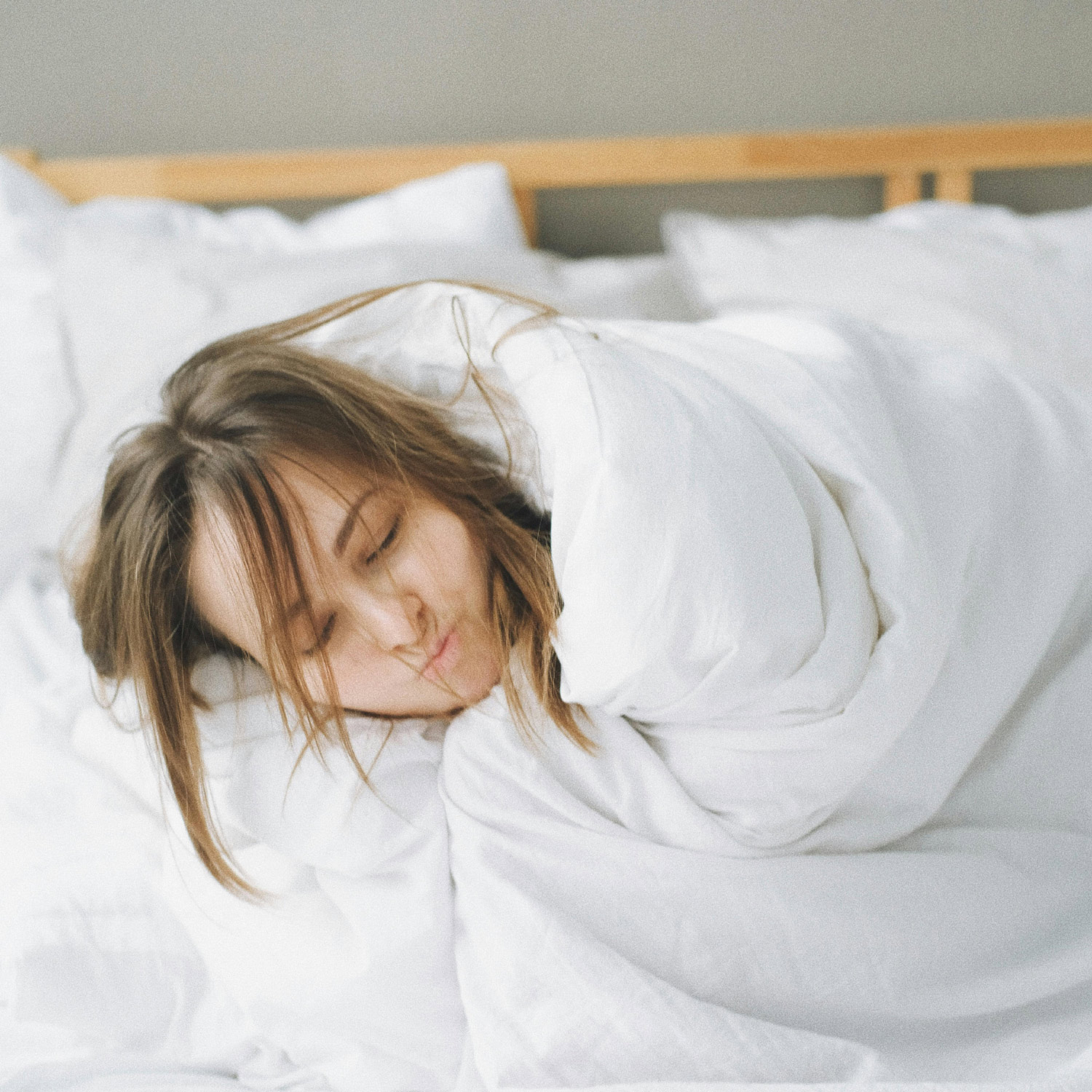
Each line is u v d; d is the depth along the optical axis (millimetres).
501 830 601
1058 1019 577
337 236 1296
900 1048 563
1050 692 691
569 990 539
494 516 690
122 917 645
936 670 597
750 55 1423
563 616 593
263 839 626
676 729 623
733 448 586
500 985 549
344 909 601
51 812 729
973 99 1423
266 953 605
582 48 1429
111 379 1099
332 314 784
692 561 547
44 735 780
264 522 626
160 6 1423
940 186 1427
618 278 1217
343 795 617
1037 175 1442
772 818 588
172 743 642
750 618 549
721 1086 478
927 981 570
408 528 655
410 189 1326
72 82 1449
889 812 632
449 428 723
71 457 1093
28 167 1423
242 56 1441
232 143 1471
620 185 1473
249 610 637
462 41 1430
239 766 643
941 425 707
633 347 664
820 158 1402
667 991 538
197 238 1229
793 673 579
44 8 1423
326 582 627
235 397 674
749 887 571
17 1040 625
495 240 1311
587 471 568
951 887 591
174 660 660
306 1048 601
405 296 736
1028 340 1075
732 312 1181
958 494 678
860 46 1413
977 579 679
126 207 1315
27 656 968
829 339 731
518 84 1445
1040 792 676
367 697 657
